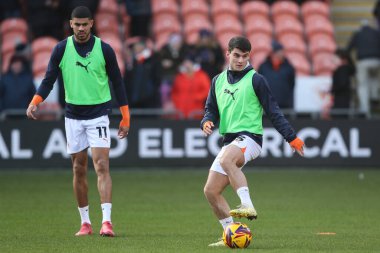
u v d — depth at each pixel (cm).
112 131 6228
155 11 7944
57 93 6462
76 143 3519
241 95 3183
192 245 3238
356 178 5888
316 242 3388
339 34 8362
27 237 3494
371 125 6300
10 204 4681
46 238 3456
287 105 6388
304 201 4875
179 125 6253
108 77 3544
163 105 6794
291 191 5294
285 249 3138
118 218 4206
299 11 8144
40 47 7188
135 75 6306
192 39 7550
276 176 5978
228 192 5344
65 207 4569
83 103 3475
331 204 4759
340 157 6306
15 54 6519
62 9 7119
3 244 3278
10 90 6312
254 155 3188
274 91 6347
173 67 6650
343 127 6300
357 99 7181
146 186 5500
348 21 8431
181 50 6606
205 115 3291
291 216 4303
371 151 6312
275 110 3164
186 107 6359
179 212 4434
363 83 7156
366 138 6312
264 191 5297
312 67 7612
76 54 3462
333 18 8444
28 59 6919
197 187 5459
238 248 3130
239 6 8212
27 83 6334
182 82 6353
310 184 5606
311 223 4062
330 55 7662
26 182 5625
